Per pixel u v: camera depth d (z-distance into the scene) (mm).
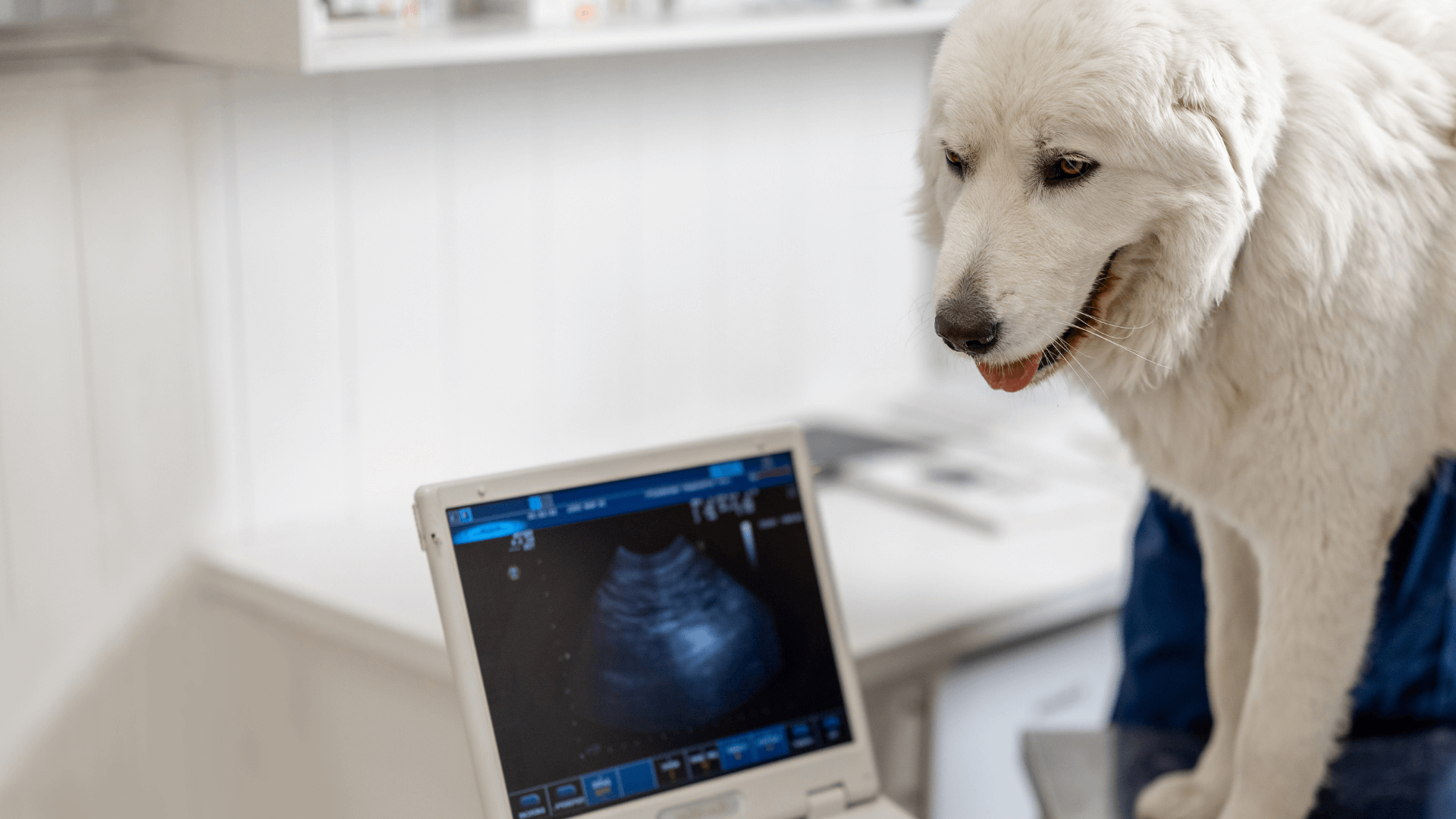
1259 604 1104
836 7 1691
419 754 1370
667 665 1002
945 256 902
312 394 1588
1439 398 979
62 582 1432
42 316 1369
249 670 1552
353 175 1567
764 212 1979
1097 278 921
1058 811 1160
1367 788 1147
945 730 1519
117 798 1518
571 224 1778
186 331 1476
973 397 2143
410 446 1688
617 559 999
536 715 944
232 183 1478
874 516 1690
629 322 1872
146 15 1351
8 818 1438
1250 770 1014
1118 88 846
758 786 1015
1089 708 1701
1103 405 1042
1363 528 970
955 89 896
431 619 1328
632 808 962
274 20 1200
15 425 1369
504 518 960
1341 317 915
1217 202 865
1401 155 922
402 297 1640
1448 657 1244
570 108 1738
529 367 1782
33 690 1433
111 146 1383
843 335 2133
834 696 1067
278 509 1589
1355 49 944
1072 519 1682
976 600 1438
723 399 2012
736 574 1048
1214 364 962
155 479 1483
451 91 1625
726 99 1894
